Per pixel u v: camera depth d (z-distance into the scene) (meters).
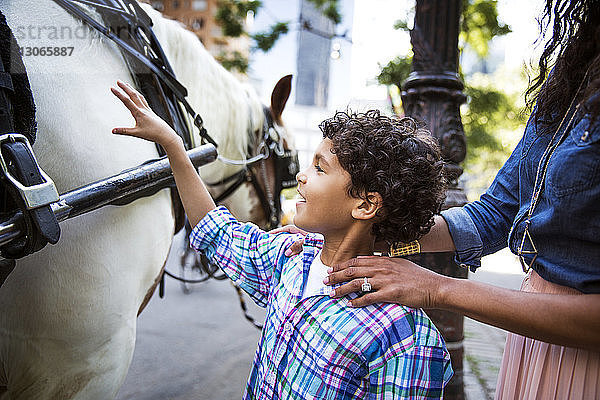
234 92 2.05
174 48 1.67
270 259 1.14
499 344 3.97
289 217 3.07
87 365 1.23
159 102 1.41
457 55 2.38
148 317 4.30
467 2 5.79
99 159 1.18
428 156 0.96
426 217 0.99
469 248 1.20
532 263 1.02
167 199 1.44
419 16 2.35
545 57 1.12
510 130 7.29
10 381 1.22
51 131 1.11
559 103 1.02
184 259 5.03
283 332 1.01
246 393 1.09
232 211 2.41
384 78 5.77
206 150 1.37
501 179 1.23
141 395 2.94
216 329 4.11
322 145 0.99
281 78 2.37
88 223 1.17
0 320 1.15
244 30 4.99
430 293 0.91
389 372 0.91
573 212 0.89
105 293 1.20
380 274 0.92
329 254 1.02
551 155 0.96
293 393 0.97
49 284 1.14
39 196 0.92
